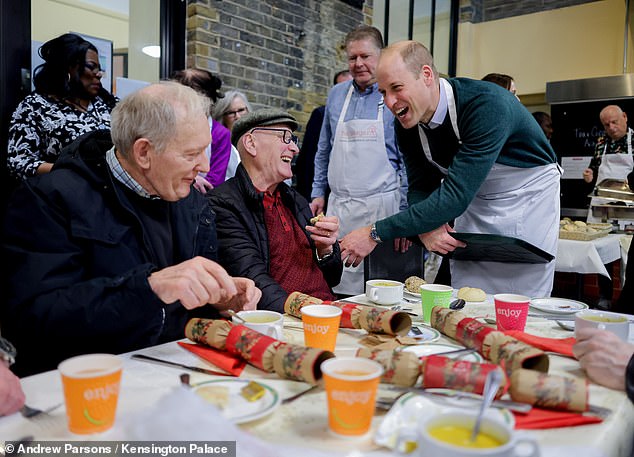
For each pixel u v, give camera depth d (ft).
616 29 17.67
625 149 13.78
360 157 9.12
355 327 3.85
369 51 8.93
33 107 7.63
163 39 11.14
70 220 3.91
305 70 14.08
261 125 5.73
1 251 3.72
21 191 3.88
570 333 3.97
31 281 3.51
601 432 2.28
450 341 3.61
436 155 6.75
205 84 9.68
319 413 2.47
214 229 5.09
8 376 2.52
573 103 16.67
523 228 6.78
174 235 4.68
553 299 5.05
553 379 2.47
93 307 3.35
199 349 3.32
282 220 6.00
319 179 10.23
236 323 3.48
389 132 9.01
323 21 14.53
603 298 12.25
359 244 6.32
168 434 1.93
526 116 6.49
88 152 4.35
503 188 6.78
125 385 2.78
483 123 5.93
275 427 2.31
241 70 12.33
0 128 8.38
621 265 10.87
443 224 6.18
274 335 3.38
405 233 6.13
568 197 16.93
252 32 12.50
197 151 4.11
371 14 16.38
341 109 9.54
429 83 6.04
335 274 6.40
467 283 7.31
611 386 2.82
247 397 2.51
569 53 18.65
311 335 3.35
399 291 4.94
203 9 11.32
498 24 20.10
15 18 8.43
